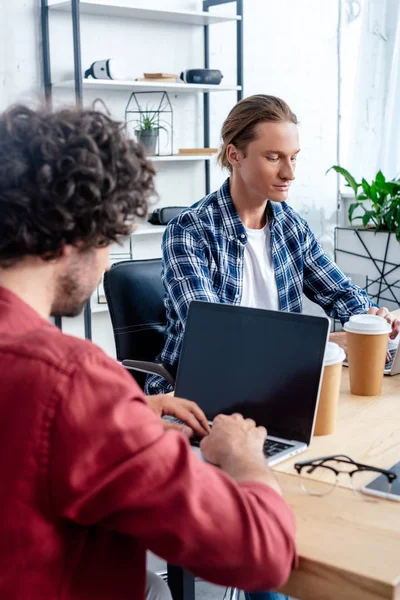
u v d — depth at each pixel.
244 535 0.86
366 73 4.48
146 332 2.25
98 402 0.81
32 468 0.78
